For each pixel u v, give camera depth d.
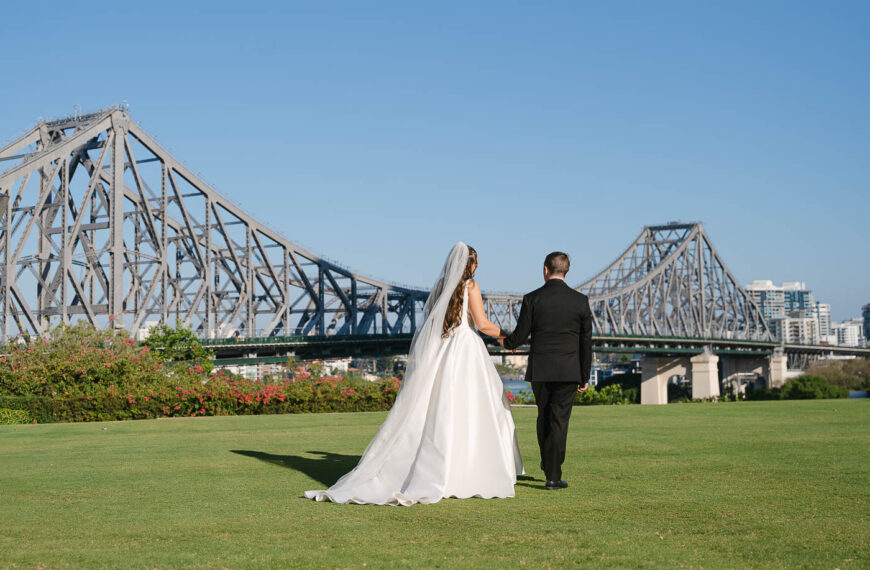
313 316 91.12
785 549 5.37
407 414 7.61
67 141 57.84
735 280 144.62
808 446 11.25
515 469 8.16
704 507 6.80
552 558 5.16
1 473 8.93
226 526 6.14
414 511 6.71
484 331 7.94
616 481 8.22
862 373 134.62
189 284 75.88
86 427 16.17
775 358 142.88
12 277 53.53
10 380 22.05
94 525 6.19
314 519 6.39
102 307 59.50
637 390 137.00
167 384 22.38
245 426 16.08
